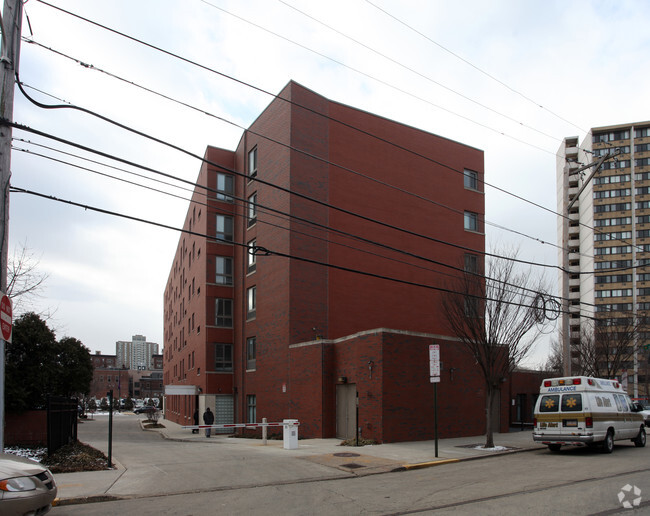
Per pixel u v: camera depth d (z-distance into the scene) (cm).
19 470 760
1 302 899
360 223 2947
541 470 1370
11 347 2123
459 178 3394
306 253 2756
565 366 2142
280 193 2831
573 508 906
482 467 1462
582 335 3809
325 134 2911
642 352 5025
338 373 2319
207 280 3378
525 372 3050
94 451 1661
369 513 905
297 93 2845
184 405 4316
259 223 3080
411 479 1273
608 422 1780
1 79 953
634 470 1335
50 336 2247
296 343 2645
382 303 2952
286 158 2794
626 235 8769
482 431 2355
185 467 1430
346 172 2945
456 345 2316
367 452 1723
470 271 2136
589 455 1698
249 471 1372
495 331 1922
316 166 2847
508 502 966
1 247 920
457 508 925
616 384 1934
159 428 4012
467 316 1981
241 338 3209
